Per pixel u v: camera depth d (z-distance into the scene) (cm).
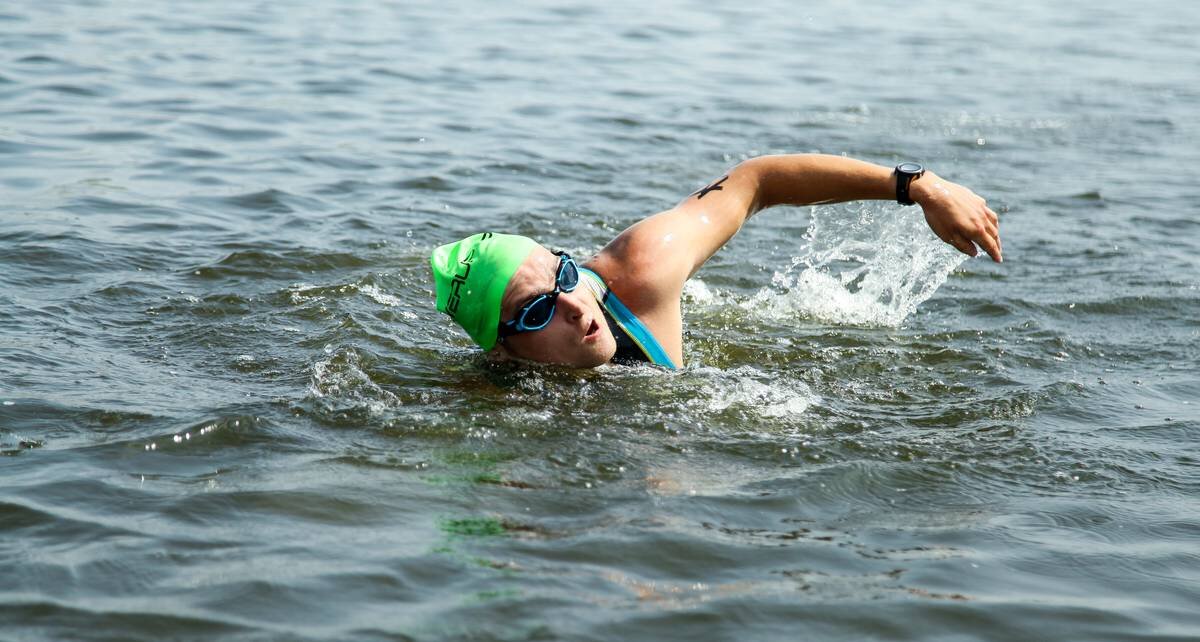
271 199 852
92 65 1281
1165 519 397
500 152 1046
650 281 523
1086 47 1806
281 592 326
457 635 306
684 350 564
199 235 750
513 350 521
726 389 502
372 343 554
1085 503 408
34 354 519
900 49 1756
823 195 554
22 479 394
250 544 354
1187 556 372
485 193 909
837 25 1953
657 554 356
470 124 1155
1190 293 693
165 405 464
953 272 742
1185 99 1434
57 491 386
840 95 1410
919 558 363
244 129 1071
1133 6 2250
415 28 1688
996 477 427
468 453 429
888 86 1477
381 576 336
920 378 535
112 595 322
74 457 414
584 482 407
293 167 953
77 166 908
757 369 540
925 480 421
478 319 511
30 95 1131
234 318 590
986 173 1059
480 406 475
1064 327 627
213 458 418
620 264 530
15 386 476
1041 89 1486
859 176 543
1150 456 450
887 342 592
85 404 461
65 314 583
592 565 347
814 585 343
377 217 823
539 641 305
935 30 1936
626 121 1209
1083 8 2222
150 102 1145
